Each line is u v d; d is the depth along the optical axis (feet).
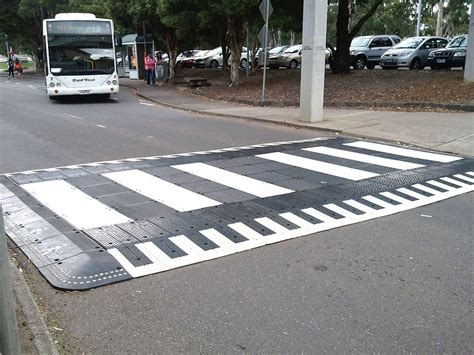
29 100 69.87
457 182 25.11
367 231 18.49
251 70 103.40
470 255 16.49
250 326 12.27
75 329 12.22
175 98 70.44
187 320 12.56
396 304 13.30
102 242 17.19
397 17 142.41
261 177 25.77
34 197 22.41
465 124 40.75
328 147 34.14
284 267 15.49
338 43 76.13
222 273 15.07
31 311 12.57
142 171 27.12
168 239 17.47
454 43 82.53
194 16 78.28
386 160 29.96
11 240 17.61
